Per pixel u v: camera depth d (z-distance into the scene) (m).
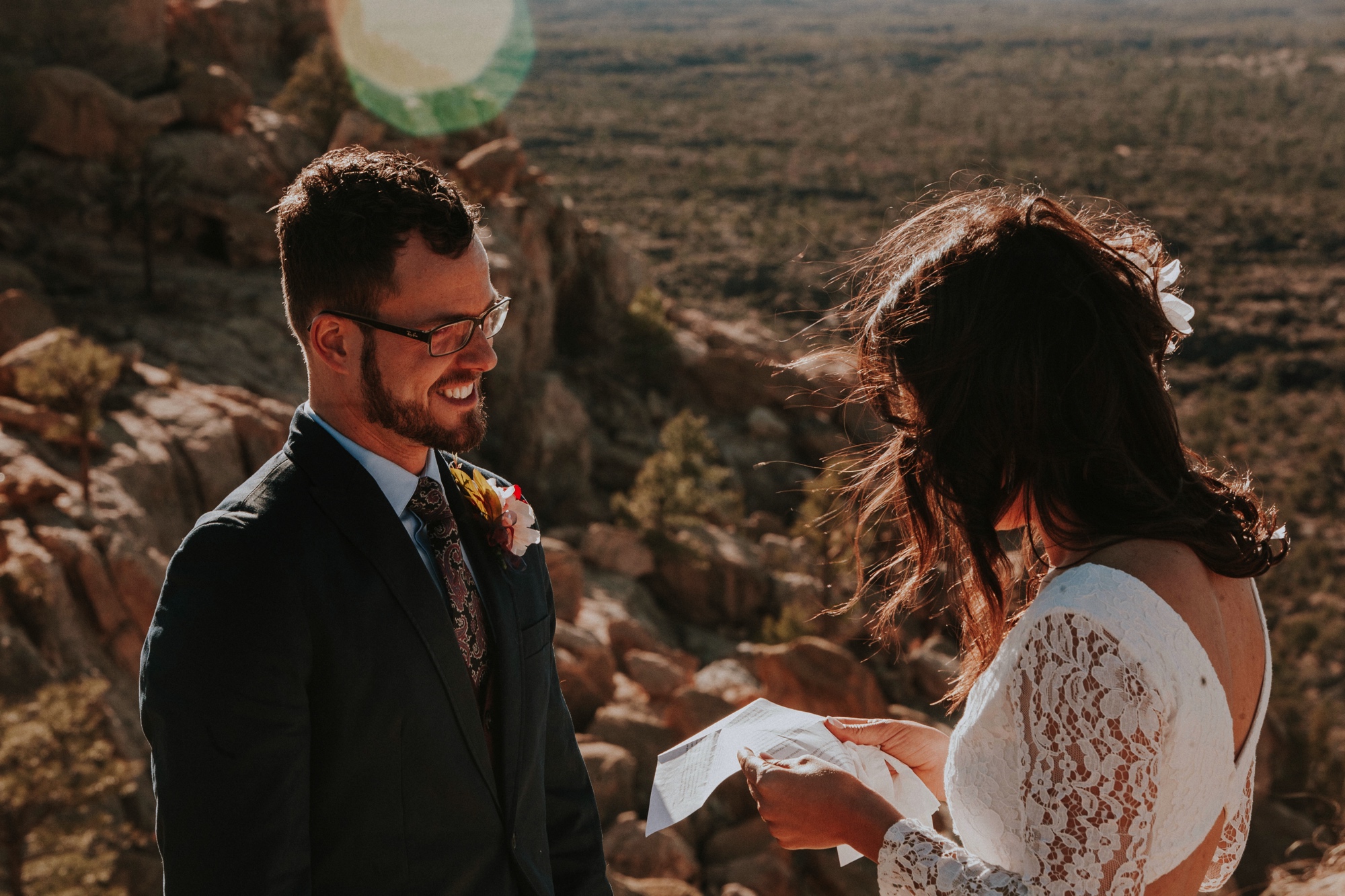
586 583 32.44
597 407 47.28
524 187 48.91
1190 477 1.65
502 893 2.10
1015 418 1.61
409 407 1.95
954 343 1.62
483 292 1.97
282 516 1.93
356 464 2.02
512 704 2.14
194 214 36.19
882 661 29.73
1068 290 1.59
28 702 14.09
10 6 38.25
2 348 26.73
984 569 1.71
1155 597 1.52
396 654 1.94
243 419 25.72
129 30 39.81
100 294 32.44
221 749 1.79
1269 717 29.83
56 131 35.53
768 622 31.50
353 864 1.97
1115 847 1.46
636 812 16.45
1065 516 1.62
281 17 51.28
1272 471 97.31
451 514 2.16
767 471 47.28
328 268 1.90
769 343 53.53
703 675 22.92
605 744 17.12
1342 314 130.38
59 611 16.70
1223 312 131.75
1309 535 85.00
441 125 47.94
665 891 13.01
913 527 1.85
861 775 2.09
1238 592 1.70
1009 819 1.61
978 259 1.65
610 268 51.38
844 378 1.84
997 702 1.61
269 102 48.72
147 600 18.25
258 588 1.85
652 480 35.38
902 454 1.79
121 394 25.02
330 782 1.94
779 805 1.85
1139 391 1.61
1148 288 1.65
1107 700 1.46
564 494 39.91
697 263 124.94
